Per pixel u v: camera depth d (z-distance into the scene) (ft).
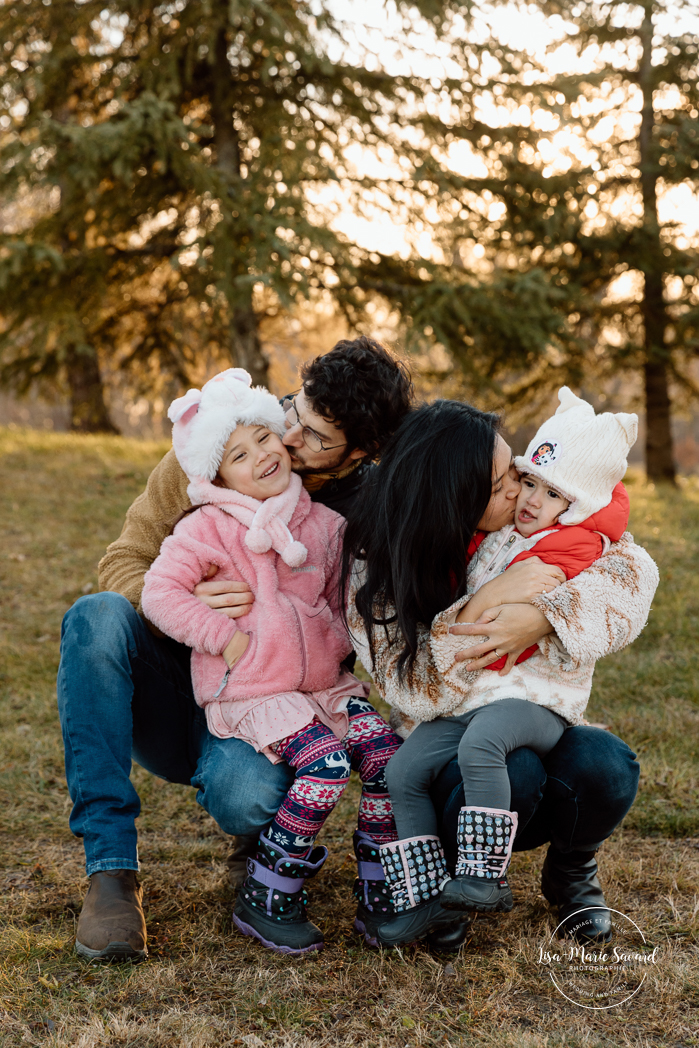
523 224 36.17
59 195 36.86
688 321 38.47
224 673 6.85
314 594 7.13
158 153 30.60
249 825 6.72
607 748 6.47
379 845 6.83
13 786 10.01
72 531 23.06
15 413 95.81
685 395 44.50
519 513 6.80
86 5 34.47
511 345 34.60
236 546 6.98
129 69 34.91
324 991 6.18
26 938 6.74
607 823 6.55
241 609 6.85
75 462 31.91
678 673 13.66
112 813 6.68
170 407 7.14
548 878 7.14
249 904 6.73
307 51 31.42
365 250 36.14
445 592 6.56
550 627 6.41
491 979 6.30
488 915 7.29
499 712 6.27
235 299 30.09
